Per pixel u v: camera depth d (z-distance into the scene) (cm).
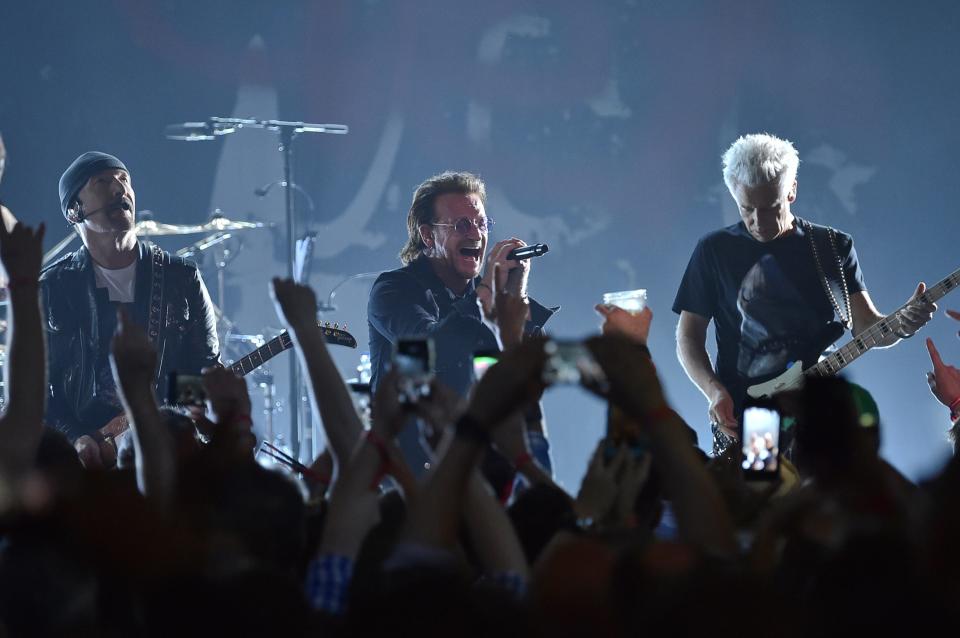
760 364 1077
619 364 318
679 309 1115
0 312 1564
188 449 465
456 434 314
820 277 1072
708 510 314
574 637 252
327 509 385
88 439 1109
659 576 246
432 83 2330
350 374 2264
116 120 2222
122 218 1165
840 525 304
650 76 2361
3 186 2170
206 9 2258
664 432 317
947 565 250
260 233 2264
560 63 2352
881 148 2336
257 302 2255
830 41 2345
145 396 416
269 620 260
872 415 426
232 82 2267
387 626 251
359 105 2306
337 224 2297
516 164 2342
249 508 325
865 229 2333
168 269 1189
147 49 2233
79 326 1158
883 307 2322
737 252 1084
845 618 258
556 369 317
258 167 2275
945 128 2320
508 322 534
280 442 1891
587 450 2164
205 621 258
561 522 384
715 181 2362
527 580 339
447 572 259
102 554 262
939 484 265
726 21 2356
